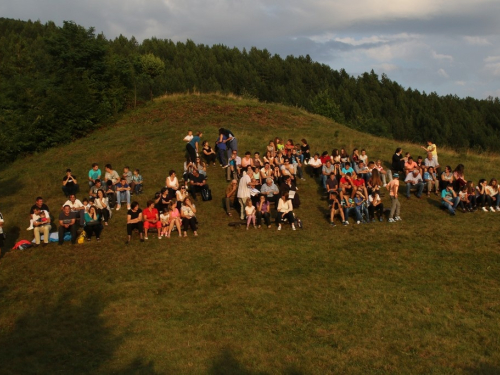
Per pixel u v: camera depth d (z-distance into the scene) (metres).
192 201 18.47
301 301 10.79
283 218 15.91
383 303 10.62
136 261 13.30
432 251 13.51
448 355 8.59
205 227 16.08
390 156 24.84
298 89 127.62
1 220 14.33
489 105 134.38
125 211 17.44
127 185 17.94
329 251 13.73
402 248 13.80
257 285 11.66
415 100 133.00
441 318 9.95
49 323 10.21
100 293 11.51
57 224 16.83
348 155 22.72
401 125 115.31
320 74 145.25
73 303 11.07
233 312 10.41
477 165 24.16
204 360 8.59
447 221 16.33
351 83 136.25
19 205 18.53
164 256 13.55
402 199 19.06
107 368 8.43
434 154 21.20
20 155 27.84
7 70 50.25
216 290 11.48
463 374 8.02
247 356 8.70
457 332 9.41
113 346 9.17
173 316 10.34
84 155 25.61
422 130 116.88
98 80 33.69
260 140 26.34
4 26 115.50
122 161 23.81
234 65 131.12
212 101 35.16
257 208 16.66
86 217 14.81
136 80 37.41
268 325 9.84
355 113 115.06
